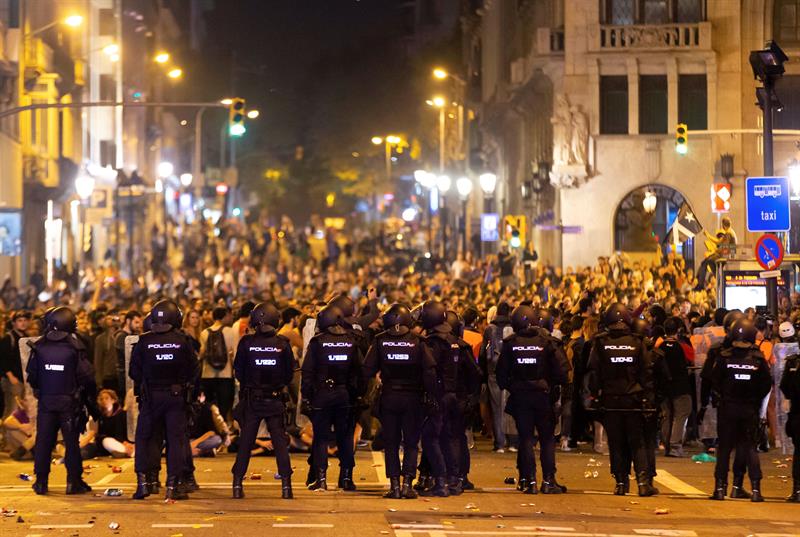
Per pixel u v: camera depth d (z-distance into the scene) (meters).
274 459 59.81
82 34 195.75
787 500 48.19
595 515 43.28
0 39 142.62
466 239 185.12
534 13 167.62
